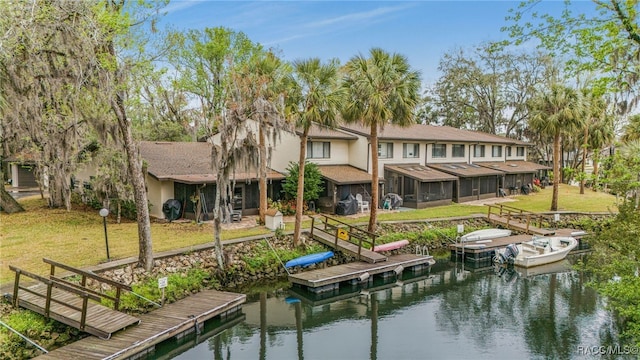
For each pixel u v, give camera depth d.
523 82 44.09
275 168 25.95
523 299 15.48
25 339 9.32
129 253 14.52
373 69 18.41
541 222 25.98
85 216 20.19
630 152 8.94
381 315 13.87
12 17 11.35
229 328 12.64
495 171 33.81
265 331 12.45
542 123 28.06
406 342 11.71
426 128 36.09
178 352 10.83
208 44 30.92
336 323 13.15
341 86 18.23
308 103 17.02
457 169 31.88
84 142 16.95
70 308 10.38
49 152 15.51
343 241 19.17
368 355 10.88
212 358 10.66
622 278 9.31
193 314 11.47
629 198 9.63
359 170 27.66
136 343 9.56
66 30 11.73
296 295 15.38
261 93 15.31
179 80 27.86
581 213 28.22
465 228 24.17
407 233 21.97
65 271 12.48
